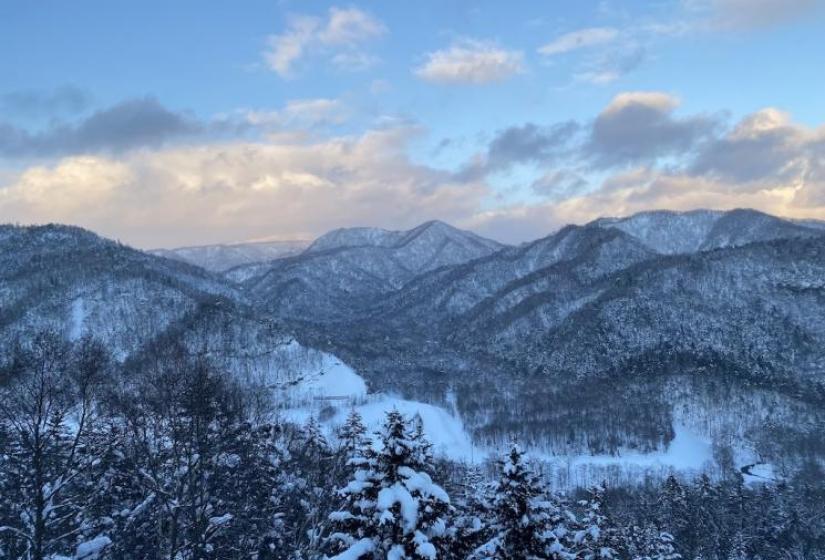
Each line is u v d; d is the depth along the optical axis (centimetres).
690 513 8262
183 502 2728
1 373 2523
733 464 16688
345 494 1858
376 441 1883
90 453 2798
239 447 3328
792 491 11875
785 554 8931
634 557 4850
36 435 2289
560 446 18688
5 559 2514
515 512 2247
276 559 3456
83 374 2741
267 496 3544
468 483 3925
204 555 2956
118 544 3016
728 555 7862
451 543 1933
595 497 3853
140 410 3020
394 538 1755
